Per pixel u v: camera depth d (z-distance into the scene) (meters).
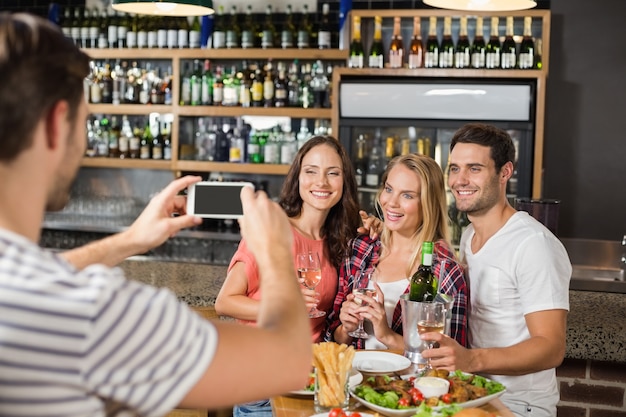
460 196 2.33
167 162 5.54
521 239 2.25
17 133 0.79
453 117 4.82
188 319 0.81
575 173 5.25
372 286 2.46
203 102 5.47
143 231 1.15
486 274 2.30
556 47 5.22
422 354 1.98
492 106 4.76
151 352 0.78
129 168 5.94
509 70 4.79
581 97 5.22
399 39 5.02
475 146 2.30
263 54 5.29
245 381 0.83
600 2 5.16
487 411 1.82
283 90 5.36
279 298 0.91
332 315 2.59
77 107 0.86
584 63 5.20
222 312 2.47
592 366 2.82
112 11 5.70
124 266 3.89
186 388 0.80
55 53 0.82
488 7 3.12
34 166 0.82
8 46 0.79
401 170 2.49
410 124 4.86
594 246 5.04
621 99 5.18
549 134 5.27
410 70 4.90
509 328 2.27
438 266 2.38
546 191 5.29
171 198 1.20
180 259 5.51
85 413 0.77
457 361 1.97
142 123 5.73
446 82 4.83
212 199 1.37
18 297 0.74
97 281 0.78
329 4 5.51
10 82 0.79
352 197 2.66
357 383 1.95
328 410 1.80
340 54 5.18
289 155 5.40
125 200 5.86
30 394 0.74
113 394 0.77
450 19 4.97
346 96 4.92
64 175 0.87
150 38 5.52
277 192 5.75
